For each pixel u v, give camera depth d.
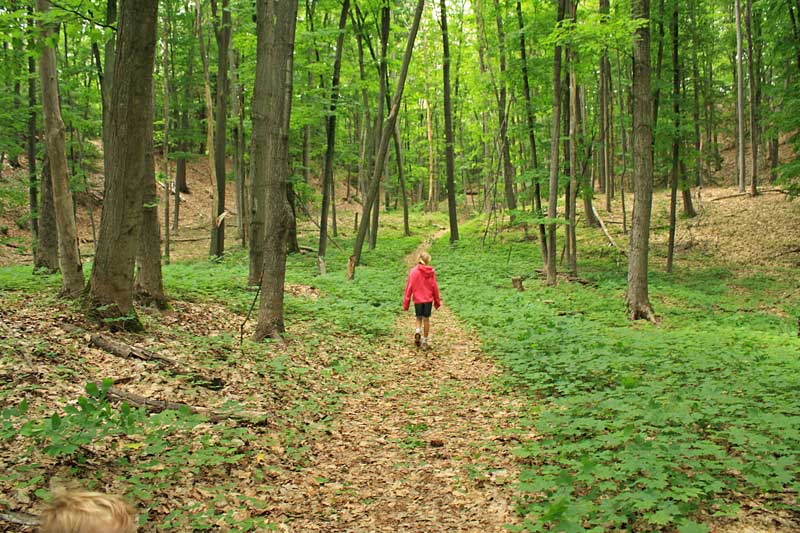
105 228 7.45
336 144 29.00
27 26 7.69
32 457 3.98
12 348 5.89
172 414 4.61
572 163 18.12
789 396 5.62
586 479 3.91
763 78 30.97
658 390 5.66
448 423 6.12
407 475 4.79
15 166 27.53
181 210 34.28
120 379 5.75
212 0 19.17
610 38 12.09
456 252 24.28
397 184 48.03
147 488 3.85
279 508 4.10
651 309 12.61
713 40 24.25
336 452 5.30
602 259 22.52
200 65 28.98
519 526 3.67
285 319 10.45
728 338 9.70
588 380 6.94
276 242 8.68
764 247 21.08
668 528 3.47
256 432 5.31
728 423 4.91
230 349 7.69
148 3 7.02
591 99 33.84
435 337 11.14
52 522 1.39
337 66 18.80
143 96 7.32
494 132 27.64
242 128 23.45
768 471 3.81
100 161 32.75
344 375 7.80
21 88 18.27
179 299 10.18
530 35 17.19
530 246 25.56
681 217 26.53
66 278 8.85
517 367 7.92
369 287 15.53
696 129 23.23
